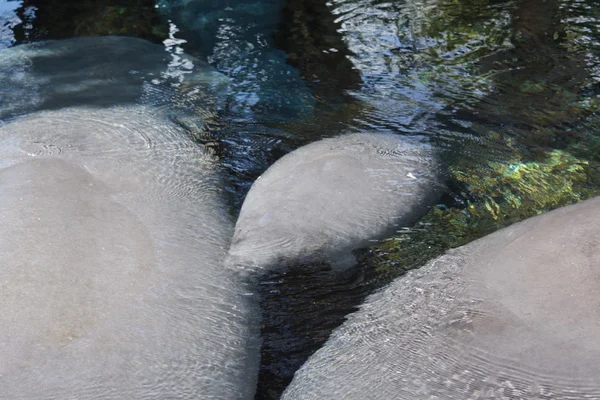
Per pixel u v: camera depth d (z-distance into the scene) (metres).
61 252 2.71
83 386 2.14
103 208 3.03
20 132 3.73
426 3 5.50
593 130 3.61
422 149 3.49
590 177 3.21
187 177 3.37
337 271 2.66
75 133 3.72
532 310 2.25
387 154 3.41
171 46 4.97
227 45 4.96
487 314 2.28
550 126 3.67
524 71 4.30
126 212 3.02
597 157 3.37
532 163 3.35
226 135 3.77
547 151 3.45
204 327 2.41
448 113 3.87
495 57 4.51
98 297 2.50
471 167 3.33
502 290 2.38
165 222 2.98
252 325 2.44
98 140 3.66
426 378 2.06
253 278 2.65
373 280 2.61
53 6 5.72
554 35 4.75
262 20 5.37
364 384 2.08
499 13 5.17
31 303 2.46
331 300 2.53
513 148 3.49
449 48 4.69
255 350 2.33
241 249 2.79
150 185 3.27
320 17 5.36
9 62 4.70
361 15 5.36
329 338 2.36
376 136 3.62
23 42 5.06
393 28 5.07
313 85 4.32
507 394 1.96
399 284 2.56
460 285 2.46
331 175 3.16
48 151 3.52
